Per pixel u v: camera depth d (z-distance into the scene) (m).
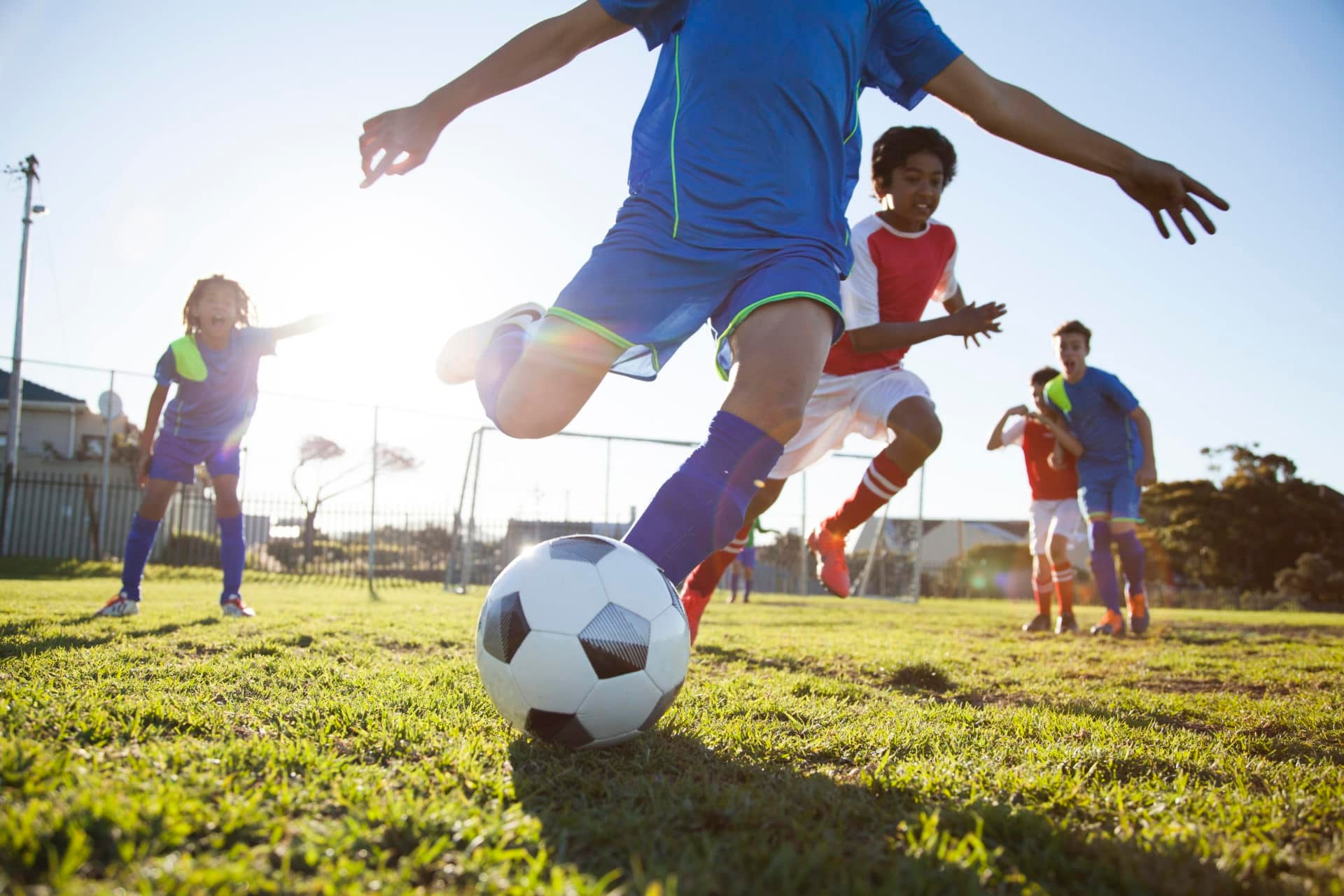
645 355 2.16
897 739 1.94
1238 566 31.92
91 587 8.16
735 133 2.10
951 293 4.46
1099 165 2.19
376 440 13.24
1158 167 2.11
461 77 2.05
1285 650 5.23
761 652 4.04
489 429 14.92
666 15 2.27
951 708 2.56
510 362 2.32
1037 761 1.75
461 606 7.65
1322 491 32.25
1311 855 1.20
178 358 4.77
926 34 2.30
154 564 13.94
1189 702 2.91
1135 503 6.61
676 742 1.86
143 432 4.91
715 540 2.00
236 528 5.05
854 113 2.34
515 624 1.73
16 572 11.13
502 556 15.70
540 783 1.47
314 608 6.27
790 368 1.96
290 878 0.99
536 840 1.15
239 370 4.98
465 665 2.91
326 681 2.50
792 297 1.99
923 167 3.75
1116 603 6.51
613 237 2.11
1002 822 1.27
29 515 16.81
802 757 1.81
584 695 1.68
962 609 12.73
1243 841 1.24
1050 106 2.23
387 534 15.44
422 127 2.06
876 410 3.75
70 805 1.10
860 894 1.01
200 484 16.78
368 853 1.08
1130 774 1.73
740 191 2.07
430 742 1.72
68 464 21.12
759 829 1.24
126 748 1.47
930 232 4.02
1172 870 1.11
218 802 1.20
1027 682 3.50
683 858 1.10
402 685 2.48
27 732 1.54
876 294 3.84
